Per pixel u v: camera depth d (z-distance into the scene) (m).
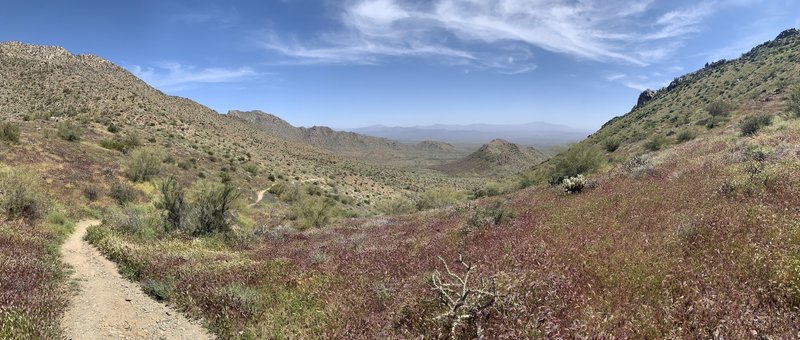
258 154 105.50
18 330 6.27
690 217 8.92
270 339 6.85
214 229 20.16
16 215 18.77
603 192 16.02
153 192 35.41
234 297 8.45
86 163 36.50
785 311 4.70
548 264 7.23
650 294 5.57
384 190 108.19
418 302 6.56
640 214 10.55
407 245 12.65
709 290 5.34
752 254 6.18
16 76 98.88
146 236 18.06
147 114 93.19
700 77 123.56
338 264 10.79
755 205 8.90
